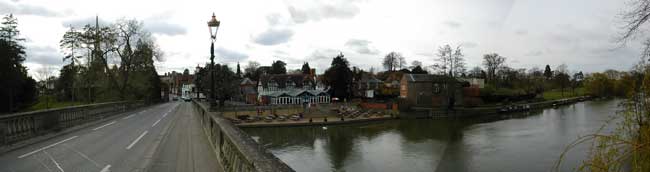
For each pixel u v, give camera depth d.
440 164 27.94
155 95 72.06
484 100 78.88
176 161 8.80
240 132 7.16
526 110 75.06
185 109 38.03
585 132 39.28
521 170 24.98
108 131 15.76
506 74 98.12
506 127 47.28
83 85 46.91
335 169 27.86
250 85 107.94
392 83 102.69
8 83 42.28
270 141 40.34
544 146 32.53
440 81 70.25
